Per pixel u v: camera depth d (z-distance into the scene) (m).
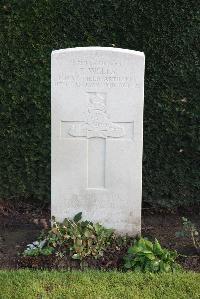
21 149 6.01
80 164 4.97
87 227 4.94
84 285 4.36
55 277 4.46
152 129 5.87
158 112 5.81
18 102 5.85
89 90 4.82
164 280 4.43
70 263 4.71
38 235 5.42
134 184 4.98
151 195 6.10
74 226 4.93
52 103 4.86
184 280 4.43
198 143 5.86
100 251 4.77
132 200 5.02
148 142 5.91
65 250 4.80
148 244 4.74
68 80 4.81
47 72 5.75
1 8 5.64
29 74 5.77
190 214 6.19
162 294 4.27
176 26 5.60
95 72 4.79
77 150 4.95
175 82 5.73
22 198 6.28
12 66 5.77
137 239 5.05
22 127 5.94
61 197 5.04
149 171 6.01
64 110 4.87
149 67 5.71
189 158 5.97
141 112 4.84
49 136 5.93
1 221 5.91
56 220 5.08
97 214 5.06
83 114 4.87
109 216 5.07
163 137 5.89
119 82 4.80
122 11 5.62
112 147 4.93
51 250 4.82
